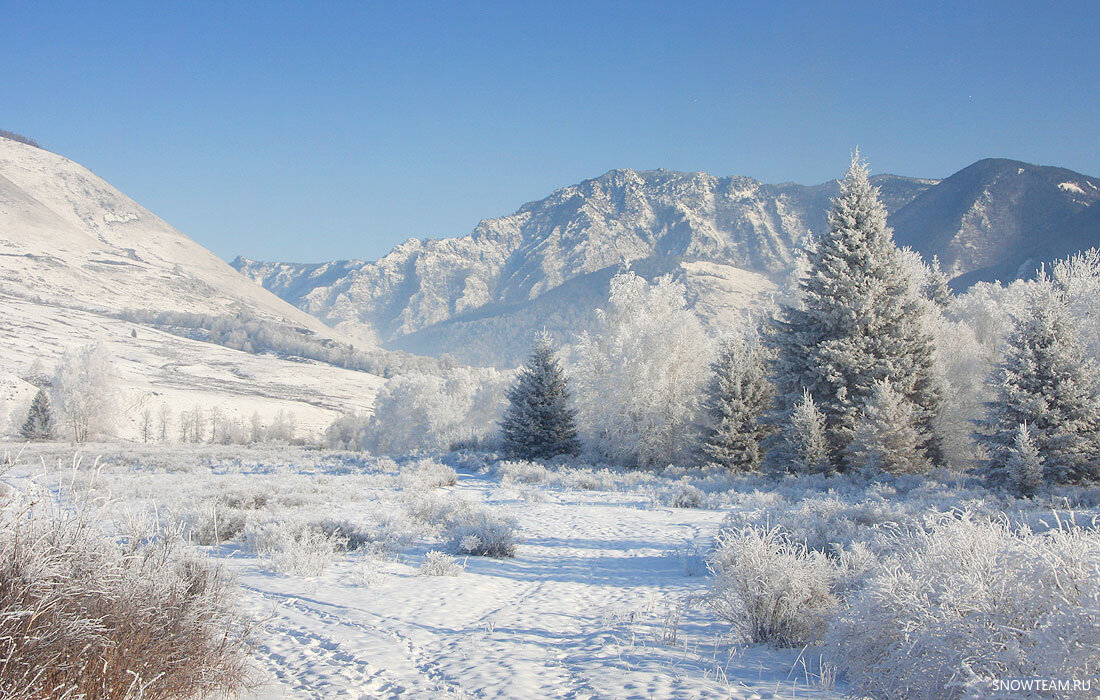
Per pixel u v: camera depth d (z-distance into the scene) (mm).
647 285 45031
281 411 118062
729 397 35688
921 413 30547
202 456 48156
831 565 7559
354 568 11148
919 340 31719
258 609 8141
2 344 176875
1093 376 23281
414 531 15250
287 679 5727
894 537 8883
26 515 4438
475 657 6406
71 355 76125
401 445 77125
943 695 3961
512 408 44438
